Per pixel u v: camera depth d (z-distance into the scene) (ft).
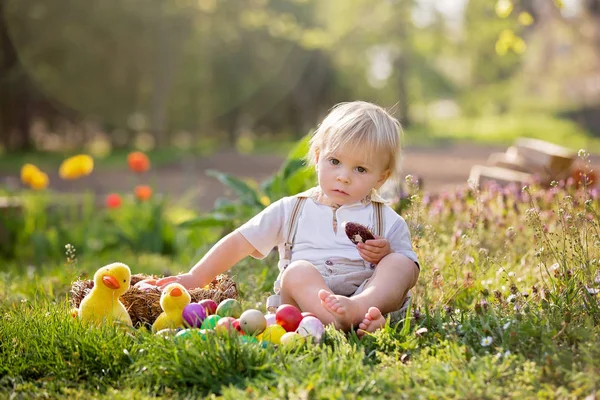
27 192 33.22
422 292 11.60
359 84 142.72
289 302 10.08
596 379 7.47
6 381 8.62
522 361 8.05
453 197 17.48
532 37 131.34
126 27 88.63
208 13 92.32
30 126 92.07
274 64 111.86
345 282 10.28
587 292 9.93
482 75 159.33
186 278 10.82
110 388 8.01
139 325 10.30
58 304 11.71
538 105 143.23
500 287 12.10
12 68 85.05
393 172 10.96
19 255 25.00
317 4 123.44
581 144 98.37
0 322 10.19
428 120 169.27
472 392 7.27
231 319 9.16
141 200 27.66
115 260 22.31
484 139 115.55
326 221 10.77
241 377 8.04
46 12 83.82
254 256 11.12
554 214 14.97
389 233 10.80
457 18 137.49
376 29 132.26
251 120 119.96
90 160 26.66
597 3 122.21
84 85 91.35
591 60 130.41
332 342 8.97
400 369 8.04
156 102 95.25
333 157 10.67
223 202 19.98
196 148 93.66
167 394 8.02
